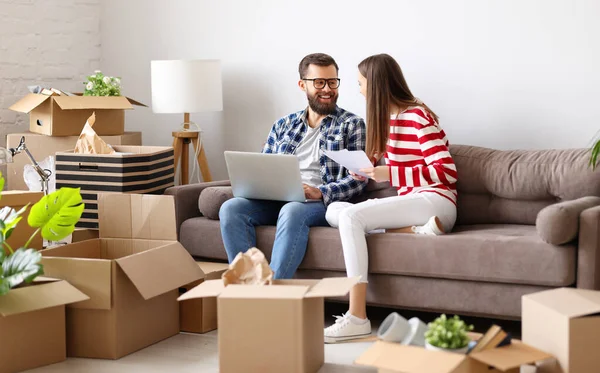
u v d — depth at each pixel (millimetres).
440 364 2205
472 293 3039
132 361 2898
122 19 5062
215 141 4805
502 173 3488
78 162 3748
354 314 3133
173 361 2896
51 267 2945
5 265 2727
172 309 3221
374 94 3391
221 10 4703
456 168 3611
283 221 3324
